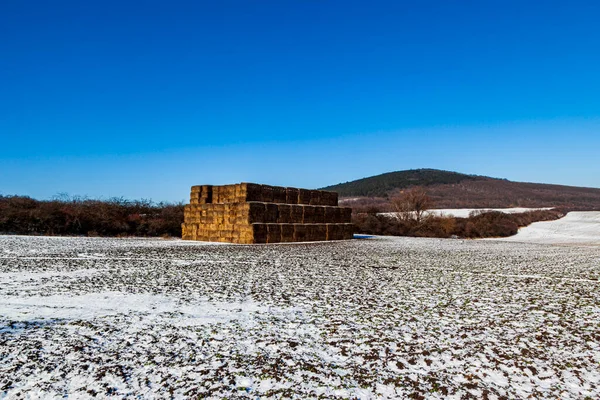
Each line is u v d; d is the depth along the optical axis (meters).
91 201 38.91
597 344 6.71
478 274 14.91
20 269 13.97
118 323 7.55
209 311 8.58
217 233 30.45
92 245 24.09
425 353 6.20
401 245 30.52
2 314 8.07
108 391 4.82
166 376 5.25
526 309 9.16
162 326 7.41
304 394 4.80
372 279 13.25
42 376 5.21
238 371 5.44
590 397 4.82
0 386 4.94
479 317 8.36
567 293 11.20
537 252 26.33
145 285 11.41
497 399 4.75
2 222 30.75
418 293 10.91
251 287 11.40
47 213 32.69
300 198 33.09
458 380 5.26
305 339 6.80
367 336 7.00
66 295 9.88
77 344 6.37
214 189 31.48
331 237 34.22
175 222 38.00
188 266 15.68
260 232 28.58
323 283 12.30
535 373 5.51
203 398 4.68
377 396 4.79
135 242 27.66
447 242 36.62
